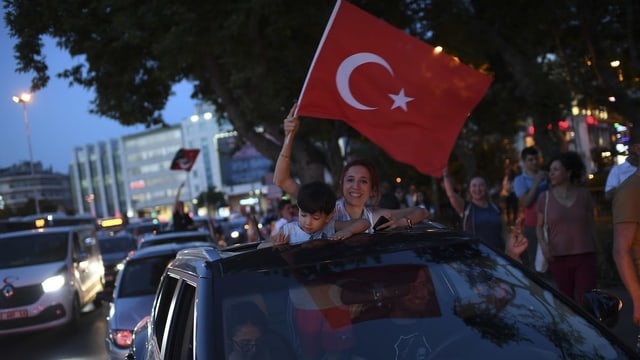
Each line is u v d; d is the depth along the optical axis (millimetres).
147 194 151625
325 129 18109
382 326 3180
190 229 18016
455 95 5738
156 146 148250
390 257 3430
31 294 13047
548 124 15820
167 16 13758
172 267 4266
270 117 15719
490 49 16156
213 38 13586
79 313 13977
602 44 14367
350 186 4816
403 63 5684
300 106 5590
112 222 33688
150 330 4371
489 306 3223
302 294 3197
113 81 17062
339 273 3307
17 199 113812
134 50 16109
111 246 24516
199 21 13547
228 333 3012
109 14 15109
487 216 7977
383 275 3326
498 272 3404
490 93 18781
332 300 3219
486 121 22328
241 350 2973
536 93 15430
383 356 3084
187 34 13359
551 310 3186
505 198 18141
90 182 174000
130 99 18359
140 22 13742
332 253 3449
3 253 14000
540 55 19250
